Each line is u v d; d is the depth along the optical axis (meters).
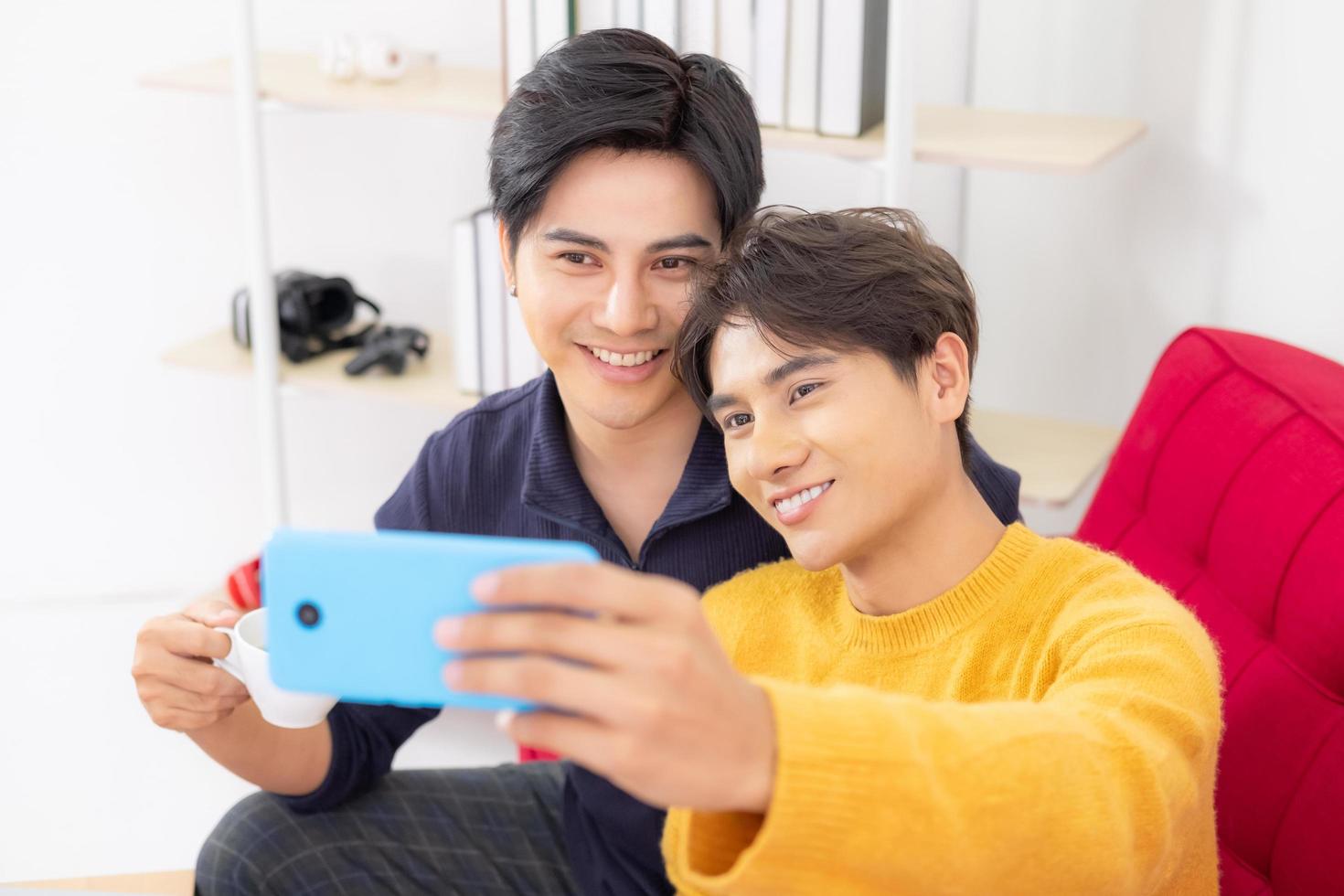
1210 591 1.32
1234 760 1.20
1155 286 2.24
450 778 1.41
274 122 2.68
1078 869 0.72
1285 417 1.27
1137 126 2.08
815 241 1.02
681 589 0.63
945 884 0.69
